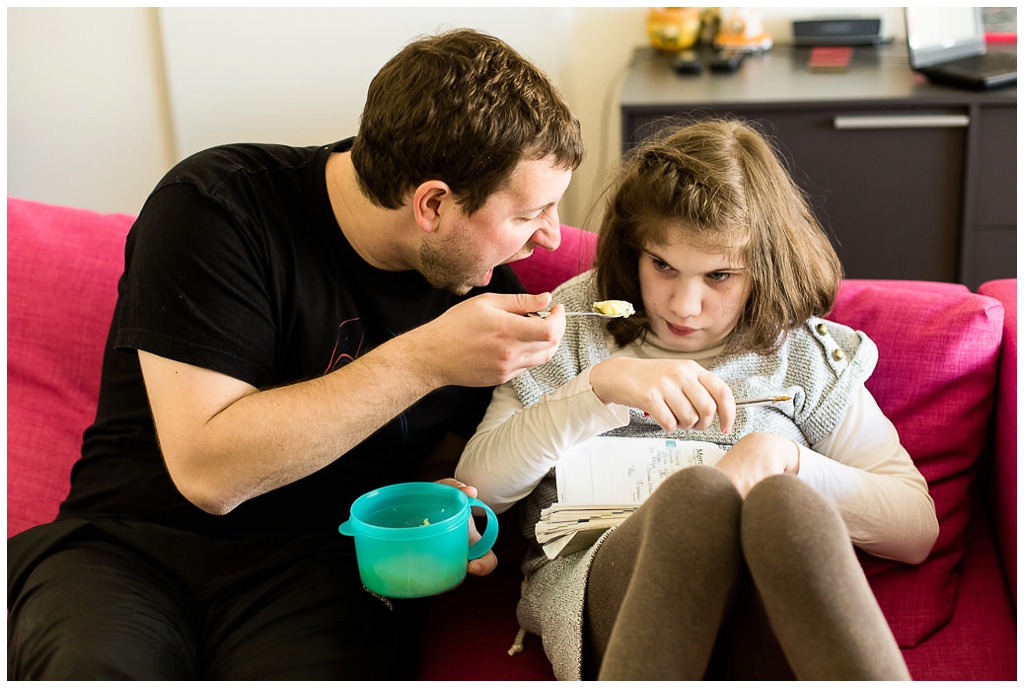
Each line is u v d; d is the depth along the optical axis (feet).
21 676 3.75
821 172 7.81
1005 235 7.75
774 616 2.94
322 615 4.07
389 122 3.90
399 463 4.64
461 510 3.96
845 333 4.66
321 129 8.57
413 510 4.20
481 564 4.25
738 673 3.33
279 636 3.97
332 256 4.31
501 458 4.34
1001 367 4.53
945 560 4.42
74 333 5.34
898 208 7.83
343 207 4.26
